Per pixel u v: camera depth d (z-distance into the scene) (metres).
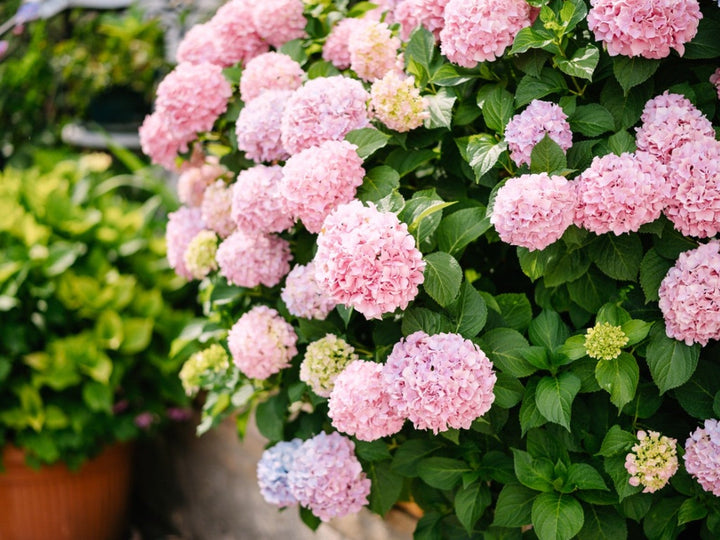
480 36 1.75
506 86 1.85
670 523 1.74
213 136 2.14
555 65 1.76
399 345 1.70
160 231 2.95
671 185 1.64
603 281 1.77
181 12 3.31
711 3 1.76
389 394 1.68
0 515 2.65
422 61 1.89
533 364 1.71
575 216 1.67
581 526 1.69
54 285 2.59
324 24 2.12
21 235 2.66
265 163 2.00
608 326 1.67
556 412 1.67
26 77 3.52
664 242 1.70
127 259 2.80
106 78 3.54
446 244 1.75
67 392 2.64
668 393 1.75
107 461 2.75
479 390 1.64
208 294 2.19
